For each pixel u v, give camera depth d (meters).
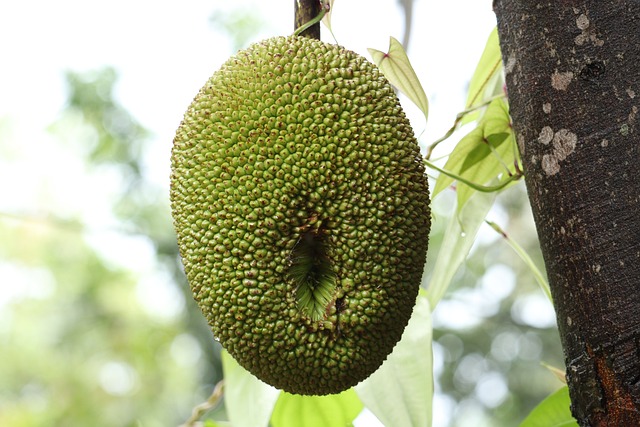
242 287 0.98
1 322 5.25
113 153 4.70
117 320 5.13
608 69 0.95
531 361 4.31
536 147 0.98
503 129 1.24
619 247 0.93
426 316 1.26
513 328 4.33
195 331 4.65
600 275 0.93
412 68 1.19
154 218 4.50
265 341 0.99
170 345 4.79
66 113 4.79
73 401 4.91
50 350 5.17
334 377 1.00
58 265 5.03
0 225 4.63
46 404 5.03
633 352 0.91
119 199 4.61
